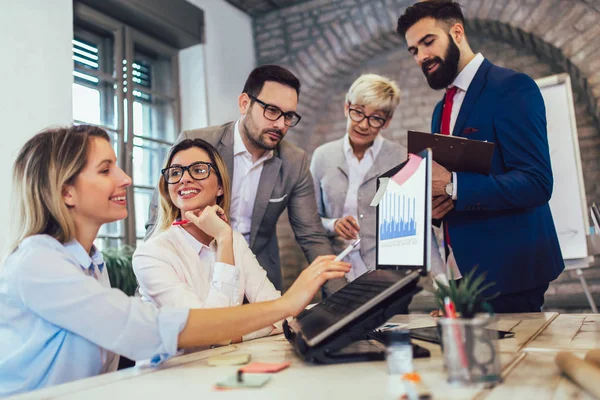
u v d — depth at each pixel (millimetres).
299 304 918
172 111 3941
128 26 3568
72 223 996
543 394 564
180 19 3768
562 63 3607
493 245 1688
